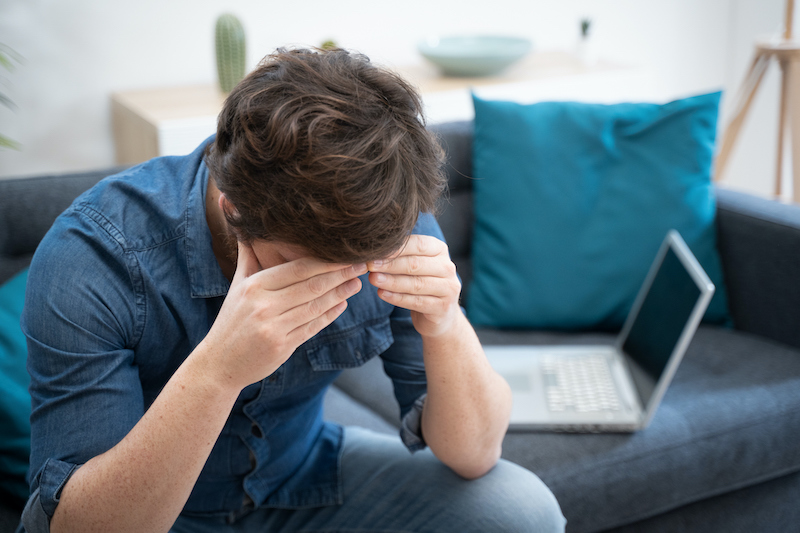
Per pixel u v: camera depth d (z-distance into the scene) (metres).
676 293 1.34
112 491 0.75
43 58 2.30
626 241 1.63
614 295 1.63
